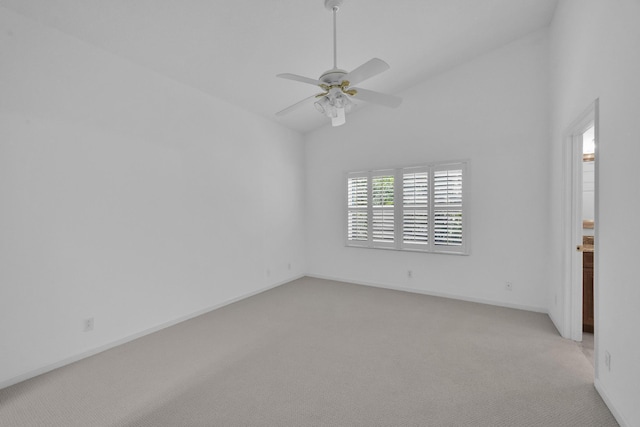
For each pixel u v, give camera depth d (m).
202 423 1.73
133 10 2.25
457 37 3.37
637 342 1.50
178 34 2.58
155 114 3.09
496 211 3.73
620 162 1.68
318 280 5.09
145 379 2.20
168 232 3.21
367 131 4.67
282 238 4.87
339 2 2.41
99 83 2.64
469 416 1.77
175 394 2.01
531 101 3.50
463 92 3.91
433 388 2.05
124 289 2.82
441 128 4.06
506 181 3.66
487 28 3.28
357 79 2.14
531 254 3.55
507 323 3.18
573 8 2.47
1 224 2.10
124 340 2.81
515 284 3.65
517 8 3.01
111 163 2.72
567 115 2.65
